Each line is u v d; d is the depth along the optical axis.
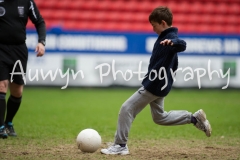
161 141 27.23
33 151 22.86
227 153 22.88
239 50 60.50
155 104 22.14
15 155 21.64
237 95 57.12
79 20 74.75
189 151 23.53
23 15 26.86
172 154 22.50
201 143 26.47
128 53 60.41
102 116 39.69
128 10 75.44
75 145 25.00
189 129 32.81
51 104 47.66
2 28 26.30
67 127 33.06
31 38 59.91
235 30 73.56
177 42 20.05
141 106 21.77
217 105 47.62
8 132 28.16
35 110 43.06
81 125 34.28
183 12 75.44
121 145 21.94
